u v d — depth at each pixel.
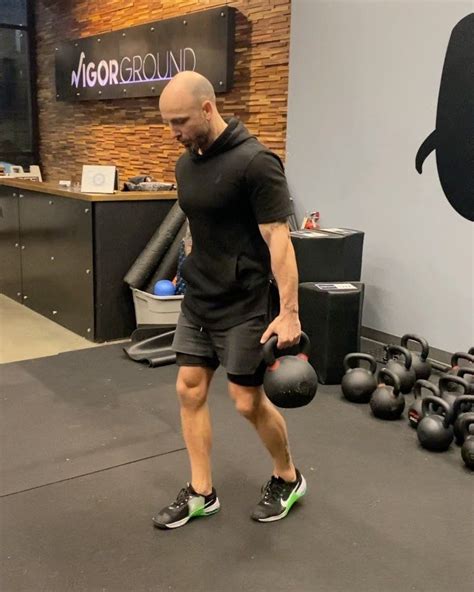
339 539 2.34
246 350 2.17
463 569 2.19
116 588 2.07
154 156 6.44
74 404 3.52
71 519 2.44
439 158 3.91
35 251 5.32
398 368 3.60
